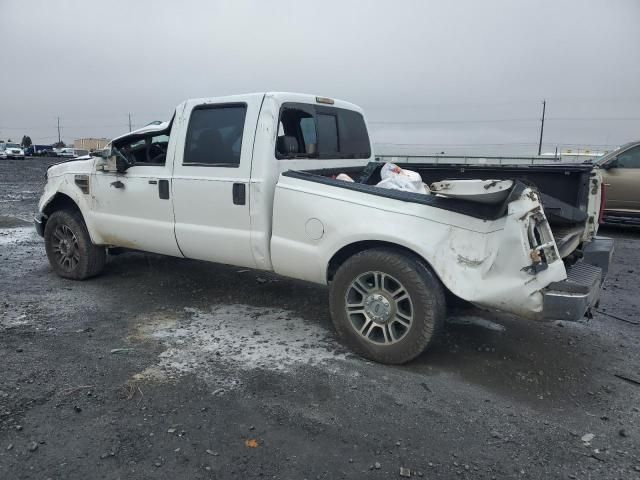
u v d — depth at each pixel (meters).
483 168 5.07
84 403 3.23
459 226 3.53
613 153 9.94
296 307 5.12
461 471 2.69
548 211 3.92
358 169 5.56
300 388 3.48
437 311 3.62
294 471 2.65
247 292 5.55
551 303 3.34
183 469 2.64
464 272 3.52
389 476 2.63
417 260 3.67
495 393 3.50
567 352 4.21
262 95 4.35
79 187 5.57
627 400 3.47
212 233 4.61
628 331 4.73
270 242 4.33
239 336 4.36
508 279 3.43
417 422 3.12
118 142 5.42
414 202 3.68
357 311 3.95
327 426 3.05
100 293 5.47
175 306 5.09
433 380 3.65
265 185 4.28
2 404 3.20
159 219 4.98
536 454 2.85
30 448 2.76
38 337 4.26
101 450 2.77
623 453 2.88
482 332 4.56
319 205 4.00
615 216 9.88
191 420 3.07
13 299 5.23
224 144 4.51
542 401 3.42
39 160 52.50
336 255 4.09
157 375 3.62
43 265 6.65
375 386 3.53
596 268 4.00
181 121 4.78
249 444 2.85
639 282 6.43
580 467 2.75
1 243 8.14
